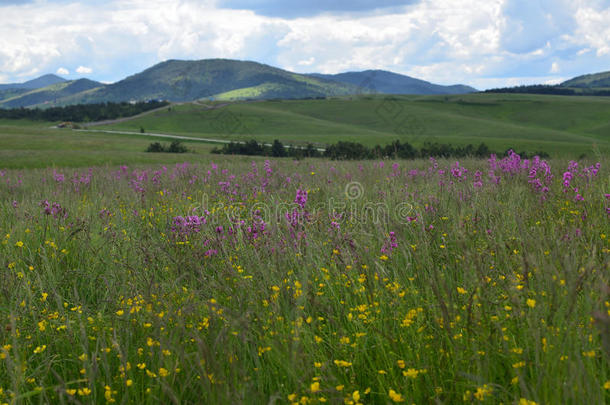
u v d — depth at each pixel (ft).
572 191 22.99
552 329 8.51
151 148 258.16
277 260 12.83
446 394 8.74
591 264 9.41
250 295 11.82
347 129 515.91
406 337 10.48
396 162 49.26
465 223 16.55
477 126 539.70
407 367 9.61
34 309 12.48
